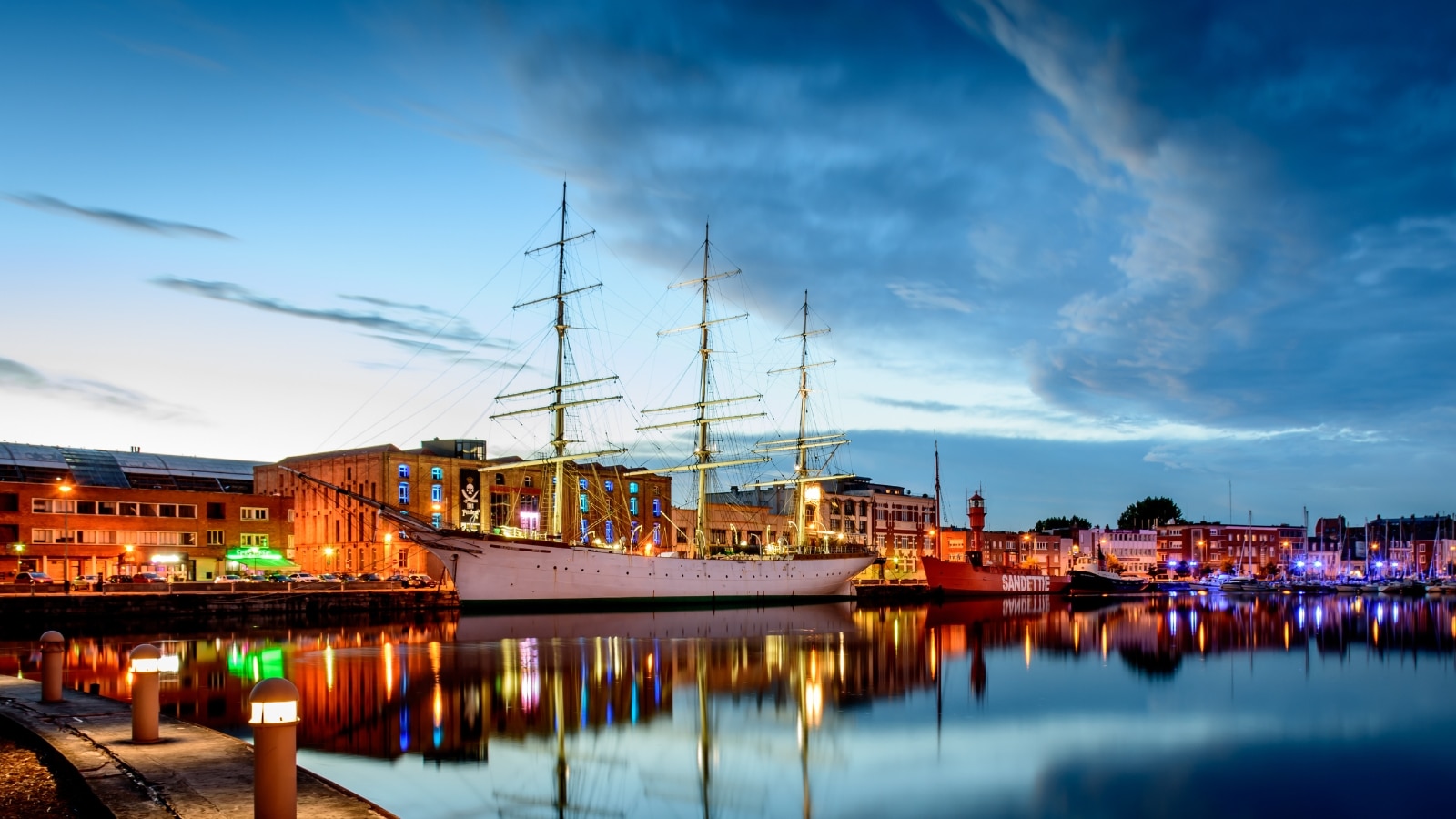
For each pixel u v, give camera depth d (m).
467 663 51.56
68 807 16.83
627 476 157.75
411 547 126.88
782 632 76.56
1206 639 72.94
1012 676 49.81
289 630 75.62
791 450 146.12
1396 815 25.27
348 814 15.84
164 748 20.19
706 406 131.75
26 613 76.31
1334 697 43.22
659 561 112.44
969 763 30.61
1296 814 25.39
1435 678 49.94
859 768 29.84
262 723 14.23
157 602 83.38
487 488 138.00
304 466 138.12
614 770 28.88
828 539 157.38
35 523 106.12
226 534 120.31
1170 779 28.75
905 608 121.69
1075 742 33.59
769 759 30.81
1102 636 75.06
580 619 92.06
